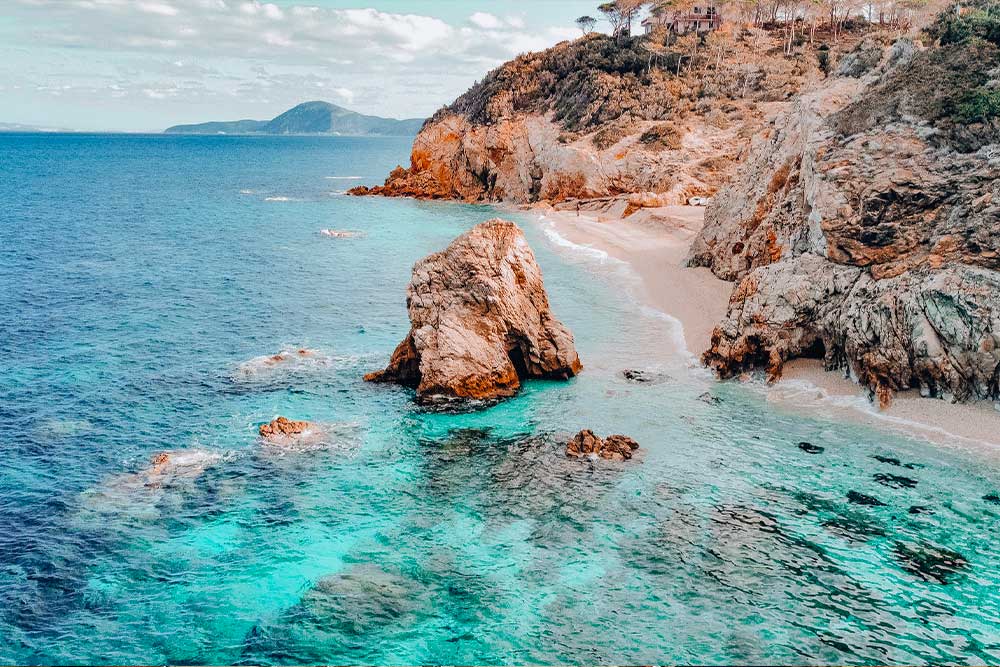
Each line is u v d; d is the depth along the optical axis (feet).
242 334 128.98
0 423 91.04
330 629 56.24
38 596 59.98
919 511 69.21
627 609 57.82
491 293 100.22
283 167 623.36
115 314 140.87
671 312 136.36
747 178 151.53
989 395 85.10
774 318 102.58
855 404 91.97
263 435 87.10
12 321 135.23
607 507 72.02
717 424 89.10
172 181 458.50
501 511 71.72
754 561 63.16
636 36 361.71
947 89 111.04
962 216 94.17
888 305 91.40
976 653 52.29
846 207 101.81
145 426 90.68
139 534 68.33
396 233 242.37
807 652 52.90
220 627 56.75
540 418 92.38
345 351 119.34
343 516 71.15
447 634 55.62
